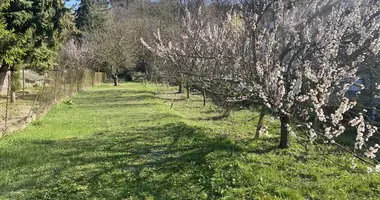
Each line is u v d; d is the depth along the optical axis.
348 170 5.72
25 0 15.17
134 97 18.61
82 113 12.47
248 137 8.10
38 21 15.22
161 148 7.22
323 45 5.38
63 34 18.55
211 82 7.08
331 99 5.69
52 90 13.85
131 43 30.36
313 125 5.28
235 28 7.65
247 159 6.12
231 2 9.65
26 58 15.16
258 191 4.72
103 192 4.82
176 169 5.78
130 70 38.41
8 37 10.45
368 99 6.75
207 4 16.14
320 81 5.05
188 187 4.97
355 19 5.44
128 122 10.51
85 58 31.83
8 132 8.45
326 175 5.50
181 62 7.98
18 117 11.20
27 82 23.78
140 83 33.91
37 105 12.18
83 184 5.13
